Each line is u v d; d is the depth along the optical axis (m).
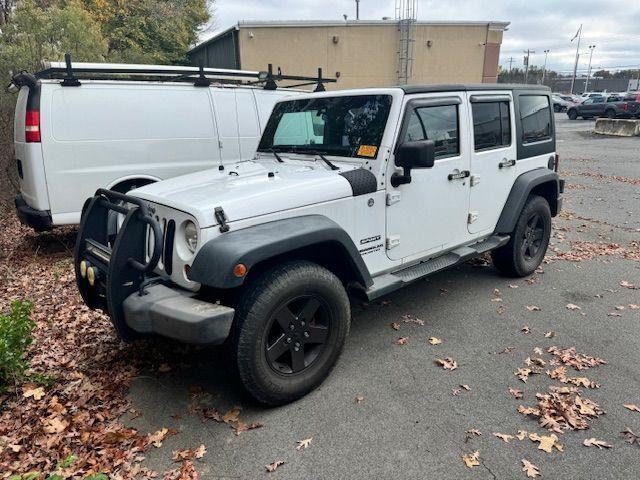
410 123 3.55
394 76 20.55
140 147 5.91
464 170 4.10
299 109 4.07
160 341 3.80
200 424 2.84
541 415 2.88
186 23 27.34
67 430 2.80
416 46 20.38
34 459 2.58
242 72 6.80
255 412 2.94
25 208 5.58
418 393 3.12
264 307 2.71
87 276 3.09
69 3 13.74
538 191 5.33
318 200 3.08
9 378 3.17
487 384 3.22
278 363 3.00
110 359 3.57
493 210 4.57
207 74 6.46
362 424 2.82
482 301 4.58
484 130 4.34
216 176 3.53
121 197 2.98
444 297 4.69
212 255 2.57
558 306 4.45
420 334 3.93
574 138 21.75
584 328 4.01
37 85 5.26
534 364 3.46
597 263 5.67
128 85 5.84
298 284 2.83
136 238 2.77
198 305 2.60
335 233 3.00
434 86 3.74
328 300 3.02
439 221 3.96
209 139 6.45
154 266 2.71
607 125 22.89
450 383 3.23
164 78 7.01
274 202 2.90
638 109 29.34
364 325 4.11
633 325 4.05
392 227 3.57
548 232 5.28
